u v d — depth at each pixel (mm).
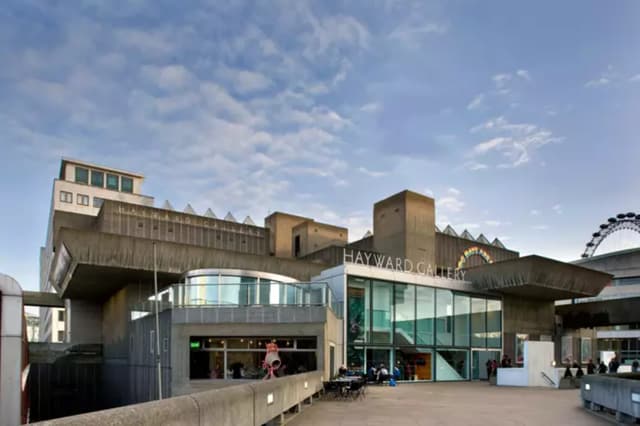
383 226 52594
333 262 52688
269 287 26078
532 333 46594
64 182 91250
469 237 71812
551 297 47062
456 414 15812
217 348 25797
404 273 36281
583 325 50562
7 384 11586
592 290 44938
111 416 4656
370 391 25953
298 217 73312
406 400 20484
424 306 37219
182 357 25641
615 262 87625
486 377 40938
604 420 14742
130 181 99562
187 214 60469
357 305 33250
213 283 26469
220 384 24906
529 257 39188
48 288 86250
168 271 39469
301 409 16406
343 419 14062
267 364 24078
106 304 52844
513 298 45469
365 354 33031
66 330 57406
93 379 52781
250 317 25750
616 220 111625
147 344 31484
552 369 31672
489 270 41750
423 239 50938
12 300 11875
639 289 84125
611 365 38906
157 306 28391
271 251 71000
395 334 34844
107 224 53938
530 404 19375
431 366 36906
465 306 40656
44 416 50406
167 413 5664
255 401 9781
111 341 47844
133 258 38156
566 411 16969
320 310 25375
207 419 6949
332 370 27906
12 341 11750
